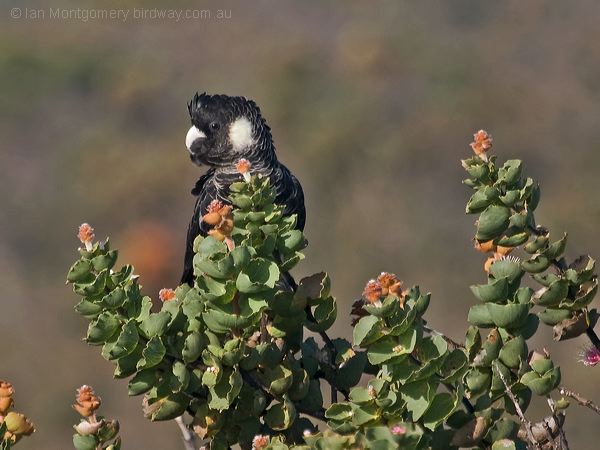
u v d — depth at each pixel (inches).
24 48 1146.0
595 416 467.8
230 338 158.6
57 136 1049.5
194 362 157.5
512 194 159.6
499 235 161.3
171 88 1116.5
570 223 729.0
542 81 993.5
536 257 162.1
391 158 856.9
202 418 160.2
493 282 157.4
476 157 163.0
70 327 666.8
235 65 1136.2
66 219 879.1
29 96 1111.0
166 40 1198.9
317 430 165.8
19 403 577.9
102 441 155.1
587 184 811.4
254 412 159.8
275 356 159.9
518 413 153.9
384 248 753.6
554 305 164.4
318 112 990.4
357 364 167.9
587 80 976.3
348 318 599.8
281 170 311.0
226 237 157.2
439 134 890.7
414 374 144.9
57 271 814.5
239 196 163.8
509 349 157.5
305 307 168.7
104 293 154.7
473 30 1093.1
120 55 1168.8
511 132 912.9
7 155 995.3
